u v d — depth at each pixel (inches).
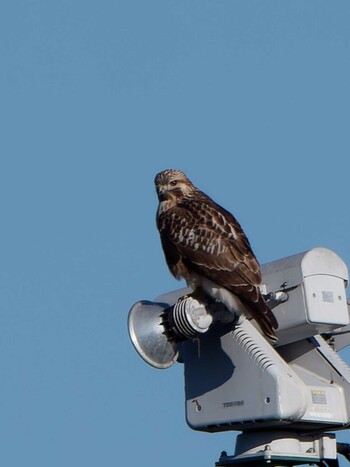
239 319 380.5
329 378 384.5
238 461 370.9
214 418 379.6
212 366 383.6
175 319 378.9
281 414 346.3
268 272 391.9
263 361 359.3
